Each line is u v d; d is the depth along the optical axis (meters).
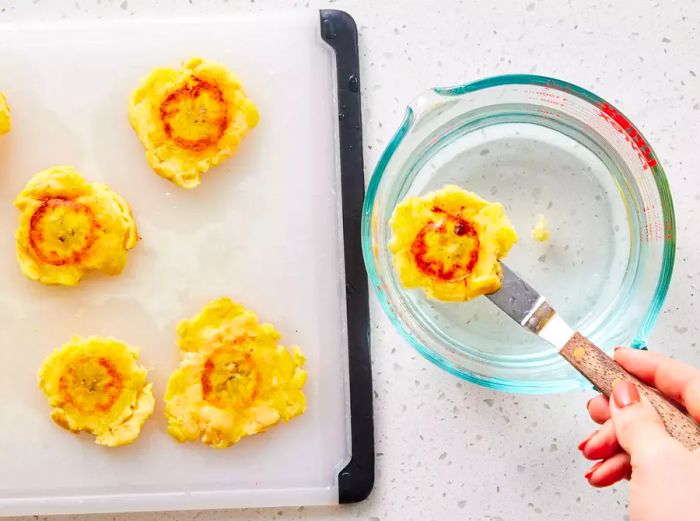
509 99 0.38
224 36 0.40
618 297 0.39
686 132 0.40
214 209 0.39
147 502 0.38
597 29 0.40
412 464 0.39
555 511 0.39
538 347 0.39
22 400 0.39
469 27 0.40
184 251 0.39
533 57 0.40
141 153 0.39
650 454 0.30
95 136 0.39
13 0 0.40
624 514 0.39
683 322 0.39
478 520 0.39
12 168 0.39
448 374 0.39
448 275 0.36
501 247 0.36
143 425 0.39
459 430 0.39
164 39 0.40
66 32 0.39
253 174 0.39
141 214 0.39
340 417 0.39
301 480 0.39
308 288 0.39
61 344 0.39
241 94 0.38
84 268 0.38
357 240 0.39
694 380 0.33
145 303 0.39
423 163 0.39
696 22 0.40
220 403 0.38
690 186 0.40
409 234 0.36
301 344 0.39
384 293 0.36
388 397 0.39
